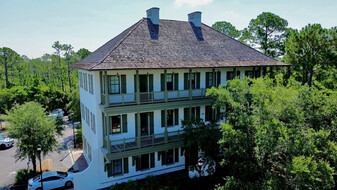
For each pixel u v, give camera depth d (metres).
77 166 22.69
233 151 13.38
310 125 13.84
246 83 15.98
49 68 77.06
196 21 25.53
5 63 70.19
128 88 17.94
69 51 68.69
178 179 18.42
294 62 27.66
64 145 29.62
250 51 24.33
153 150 18.09
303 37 25.83
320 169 10.48
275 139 11.64
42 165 23.34
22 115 19.81
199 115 20.81
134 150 17.34
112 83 17.45
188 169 19.31
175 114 19.98
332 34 24.77
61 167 22.83
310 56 25.89
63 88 58.00
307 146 11.09
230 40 25.27
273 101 13.21
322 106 13.70
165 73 17.81
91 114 19.97
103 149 17.25
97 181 17.53
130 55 17.45
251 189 11.68
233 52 23.05
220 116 17.52
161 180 17.53
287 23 36.84
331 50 25.03
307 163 10.05
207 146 16.28
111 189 16.30
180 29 23.81
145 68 16.33
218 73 21.47
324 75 28.67
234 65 20.39
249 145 13.35
